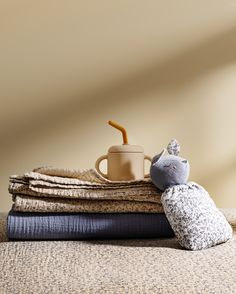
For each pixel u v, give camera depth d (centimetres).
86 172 107
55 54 163
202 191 101
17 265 75
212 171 164
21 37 162
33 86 162
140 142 163
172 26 165
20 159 161
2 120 161
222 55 166
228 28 166
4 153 161
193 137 165
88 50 164
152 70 165
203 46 166
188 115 165
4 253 83
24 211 98
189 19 165
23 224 97
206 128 165
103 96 164
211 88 165
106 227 98
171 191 97
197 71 165
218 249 89
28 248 88
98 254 83
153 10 165
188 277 66
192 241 89
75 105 163
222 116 165
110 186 101
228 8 166
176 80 165
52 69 163
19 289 63
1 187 161
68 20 163
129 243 95
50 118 162
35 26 163
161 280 65
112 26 164
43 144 162
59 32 163
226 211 134
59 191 99
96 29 164
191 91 165
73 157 162
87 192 99
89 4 164
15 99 162
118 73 164
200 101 165
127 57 164
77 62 163
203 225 91
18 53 162
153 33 165
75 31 164
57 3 163
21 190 100
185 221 91
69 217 98
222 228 95
